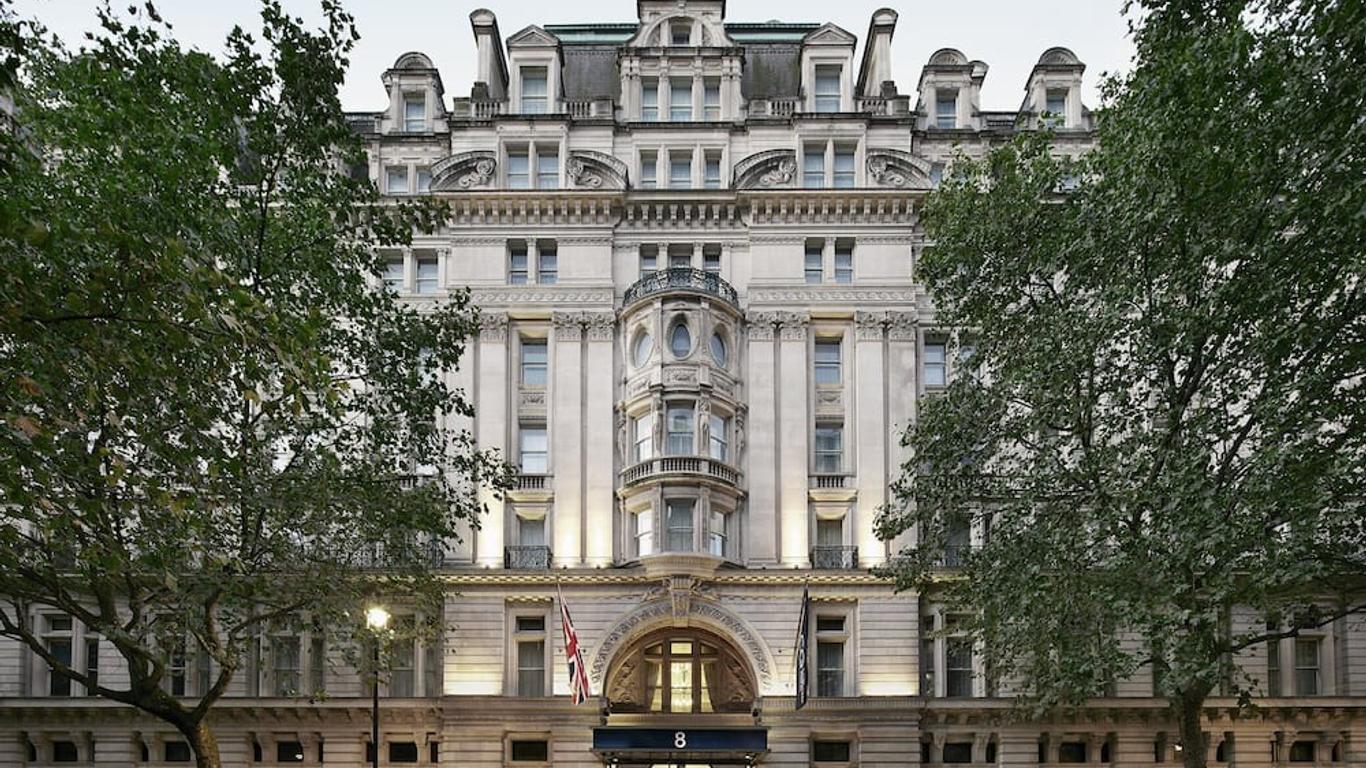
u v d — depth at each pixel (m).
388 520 31.45
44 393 17.62
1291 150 24.02
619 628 45.69
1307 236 24.14
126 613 45.91
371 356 32.03
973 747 46.00
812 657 45.88
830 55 51.56
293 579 30.86
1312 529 24.70
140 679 26.83
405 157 51.41
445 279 49.22
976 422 34.34
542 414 48.38
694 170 50.22
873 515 46.75
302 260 29.50
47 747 46.25
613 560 46.66
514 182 50.03
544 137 49.84
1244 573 30.33
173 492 19.86
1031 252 33.25
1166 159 25.94
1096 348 30.64
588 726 44.84
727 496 46.47
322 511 29.66
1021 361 32.38
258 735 45.84
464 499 46.12
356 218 31.27
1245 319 26.28
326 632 35.34
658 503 45.41
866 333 48.41
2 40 16.98
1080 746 46.38
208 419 22.97
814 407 48.50
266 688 46.09
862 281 48.81
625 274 49.22
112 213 22.81
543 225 49.16
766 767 44.66
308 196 29.98
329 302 30.89
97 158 25.38
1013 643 32.16
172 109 27.50
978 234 33.91
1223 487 27.16
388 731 45.62
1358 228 22.48
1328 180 23.14
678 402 46.19
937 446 35.09
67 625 47.66
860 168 49.69
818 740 45.34
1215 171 24.61
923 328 48.91
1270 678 47.03
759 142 50.38
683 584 45.19
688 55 51.50
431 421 35.84
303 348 17.56
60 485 20.45
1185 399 28.22
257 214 31.28
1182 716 28.16
